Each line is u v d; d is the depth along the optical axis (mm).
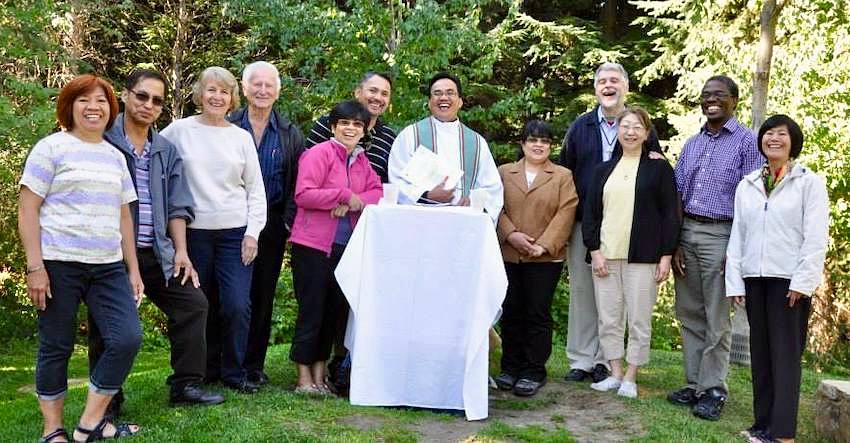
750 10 10227
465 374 3875
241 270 3879
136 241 3451
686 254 4301
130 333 3184
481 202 4047
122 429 3375
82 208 3074
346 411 3764
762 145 3781
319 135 4363
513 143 13312
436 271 3928
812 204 3650
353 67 8398
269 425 3479
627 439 3697
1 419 4000
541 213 4441
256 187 3920
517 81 14141
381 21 8242
